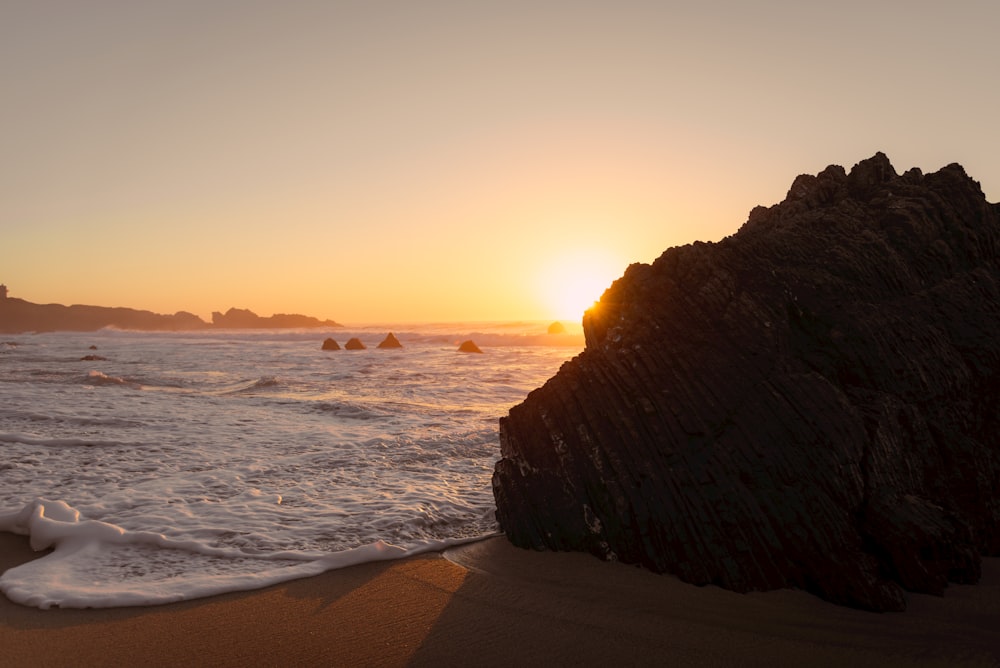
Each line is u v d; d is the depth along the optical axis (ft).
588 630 15.87
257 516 25.18
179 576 19.51
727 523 17.88
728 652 14.70
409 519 24.76
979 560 17.90
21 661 14.38
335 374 88.22
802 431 18.17
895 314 20.77
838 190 26.71
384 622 16.47
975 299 21.99
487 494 28.76
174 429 42.83
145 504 26.40
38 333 411.95
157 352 151.94
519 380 80.02
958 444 19.53
